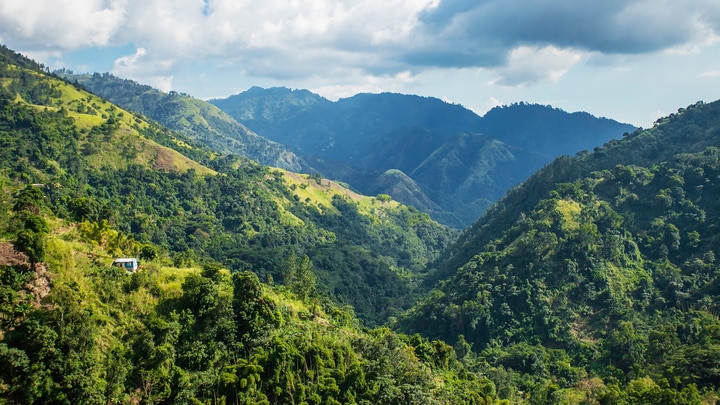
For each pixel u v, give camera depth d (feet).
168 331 178.70
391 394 200.44
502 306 406.62
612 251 418.92
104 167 623.77
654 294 391.04
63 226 226.99
